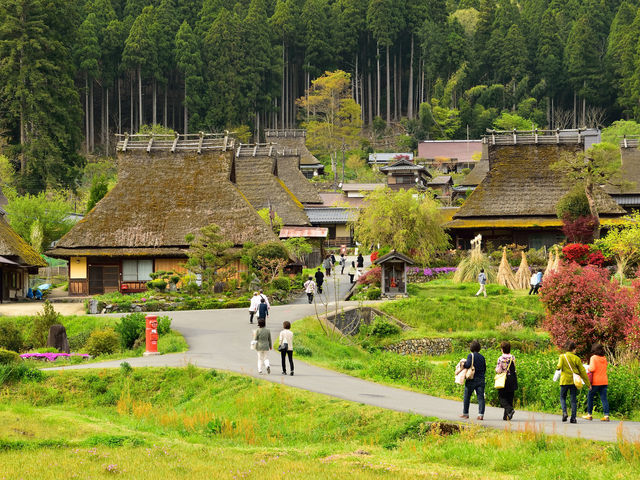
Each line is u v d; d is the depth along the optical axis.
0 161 105.06
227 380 29.16
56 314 45.38
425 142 165.12
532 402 27.56
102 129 162.62
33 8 110.94
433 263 65.56
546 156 73.75
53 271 84.50
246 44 166.38
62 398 29.31
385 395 26.80
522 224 68.62
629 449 18.94
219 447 22.31
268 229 63.09
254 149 94.12
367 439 22.66
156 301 52.66
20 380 30.17
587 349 37.00
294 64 194.25
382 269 55.41
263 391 26.98
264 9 188.88
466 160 158.38
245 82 162.75
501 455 19.39
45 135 107.12
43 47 111.06
